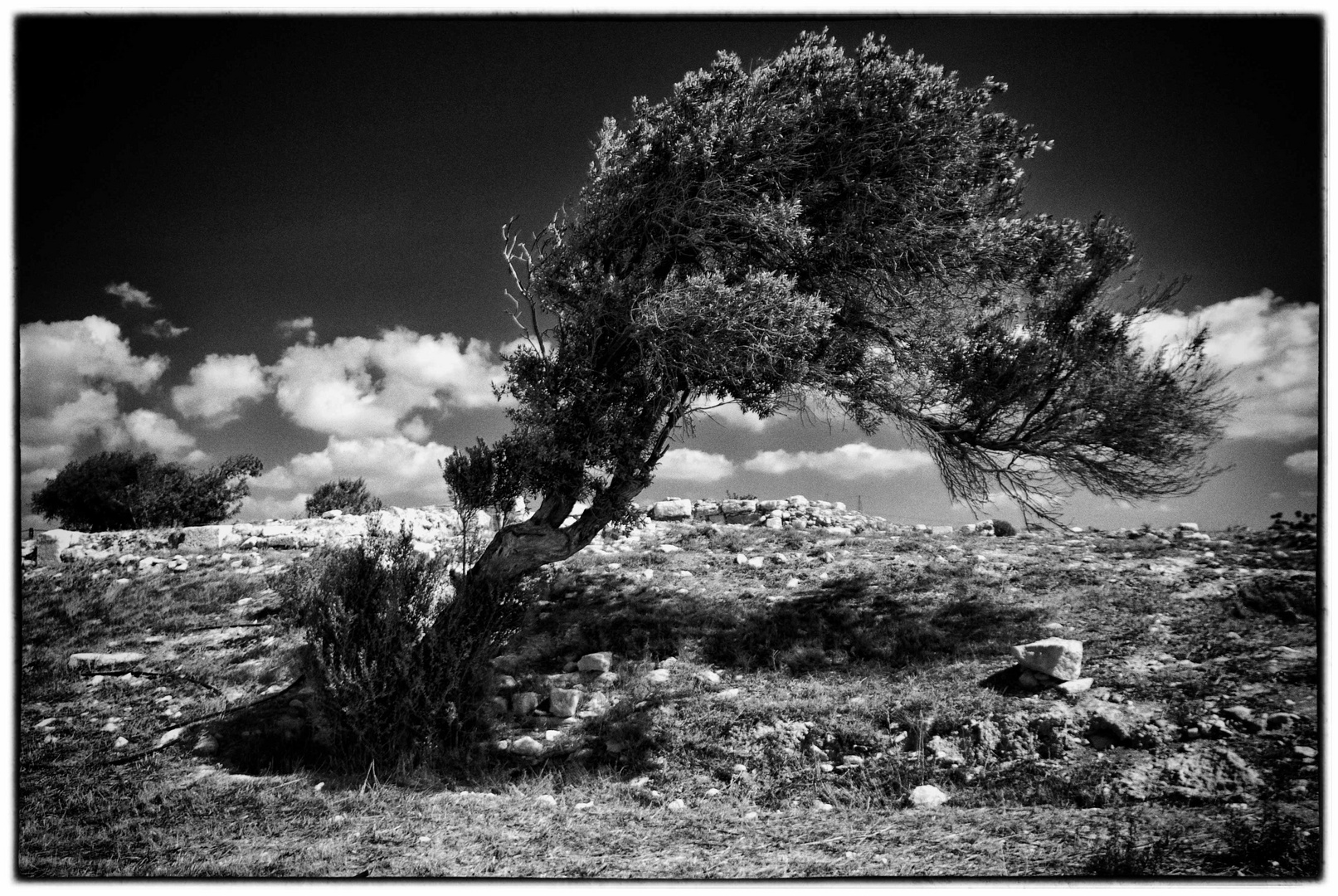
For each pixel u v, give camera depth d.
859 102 10.88
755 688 10.93
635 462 11.08
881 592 14.21
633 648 12.39
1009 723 8.88
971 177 11.87
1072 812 7.11
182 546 21.61
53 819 8.32
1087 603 12.47
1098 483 12.81
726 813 8.02
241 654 13.80
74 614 16.89
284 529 22.06
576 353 10.99
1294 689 8.42
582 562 17.17
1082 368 12.38
